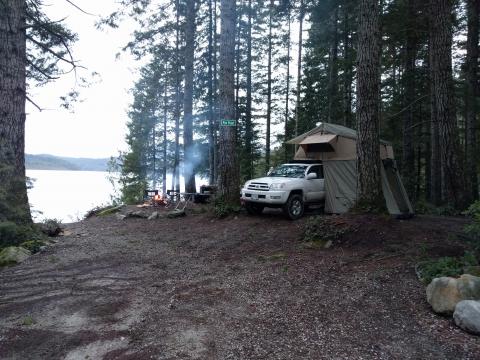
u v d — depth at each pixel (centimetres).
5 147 855
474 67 1418
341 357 338
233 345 361
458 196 1130
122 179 2805
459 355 339
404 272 551
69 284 552
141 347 358
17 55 888
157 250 778
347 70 1802
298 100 2298
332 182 1078
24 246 758
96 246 818
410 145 1883
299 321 416
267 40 2681
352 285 521
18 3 889
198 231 940
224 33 1076
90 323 414
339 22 1995
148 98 2709
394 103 1838
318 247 708
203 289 527
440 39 1150
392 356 340
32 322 416
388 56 1622
